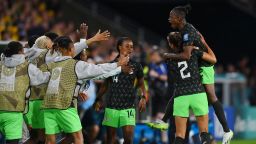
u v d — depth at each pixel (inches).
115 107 1125.1
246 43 2696.9
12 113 1024.2
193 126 1486.2
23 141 1130.7
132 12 2711.6
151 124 1143.0
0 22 2033.7
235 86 1962.4
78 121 1012.5
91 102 1457.9
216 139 1660.9
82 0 2568.9
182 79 1020.5
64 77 1000.9
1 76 1030.4
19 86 1025.5
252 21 2664.9
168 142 1373.0
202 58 1027.3
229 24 2672.2
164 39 2679.6
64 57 1015.6
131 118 1126.4
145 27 2723.9
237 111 1910.7
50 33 1107.3
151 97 1517.0
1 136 1250.0
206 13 2645.2
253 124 1962.4
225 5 2596.0
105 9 2603.3
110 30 2522.1
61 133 1141.1
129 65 1101.7
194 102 1015.6
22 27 1943.9
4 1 2165.4
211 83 1049.5
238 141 1820.9
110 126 1132.5
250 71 2401.6
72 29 1967.3
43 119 1077.8
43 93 1063.0
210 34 2691.9
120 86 1122.0
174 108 1026.7
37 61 1077.8
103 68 994.1
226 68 2684.5
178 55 1015.6
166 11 2679.6
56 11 2321.6
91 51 1651.1
